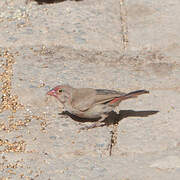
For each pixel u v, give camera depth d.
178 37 15.79
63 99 11.16
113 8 17.58
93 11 17.23
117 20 16.88
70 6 17.45
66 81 13.22
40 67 13.94
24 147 10.52
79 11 17.12
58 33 15.78
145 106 12.23
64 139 10.75
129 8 17.56
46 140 10.71
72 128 11.21
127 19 16.98
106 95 10.95
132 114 11.84
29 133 10.98
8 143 10.64
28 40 15.38
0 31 15.76
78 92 11.11
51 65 14.11
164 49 15.31
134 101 12.48
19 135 10.90
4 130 11.10
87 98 10.96
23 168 9.83
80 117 11.71
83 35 15.78
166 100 12.45
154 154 10.27
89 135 10.93
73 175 9.57
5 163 10.00
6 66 13.88
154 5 17.77
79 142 10.64
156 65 14.51
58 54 14.81
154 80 13.63
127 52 15.20
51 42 15.37
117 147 10.52
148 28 16.39
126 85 13.27
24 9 17.14
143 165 9.90
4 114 11.77
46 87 12.83
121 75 13.84
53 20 16.50
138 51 15.28
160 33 16.06
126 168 9.80
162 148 10.46
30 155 10.25
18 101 12.34
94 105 10.95
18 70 13.67
